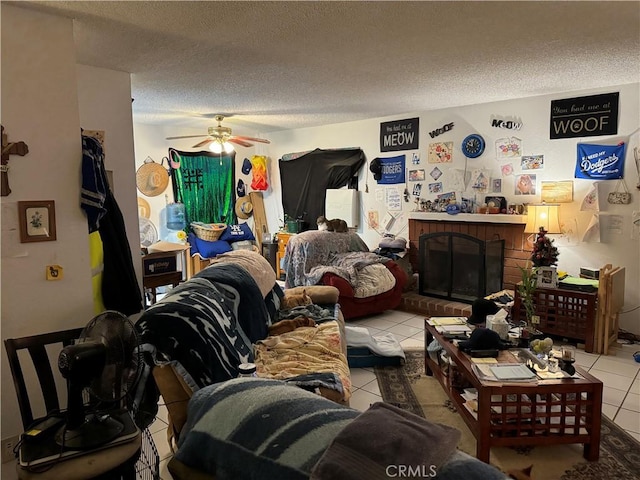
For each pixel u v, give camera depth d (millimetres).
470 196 4957
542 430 2256
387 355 3430
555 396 2502
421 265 5152
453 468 959
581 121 4164
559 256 4375
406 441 1001
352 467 972
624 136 3959
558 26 2545
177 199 6609
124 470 1648
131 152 3422
